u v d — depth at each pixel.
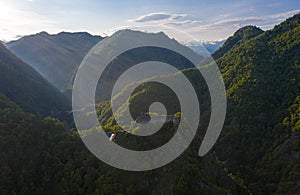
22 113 95.69
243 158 127.88
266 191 107.00
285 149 115.31
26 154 78.50
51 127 90.38
